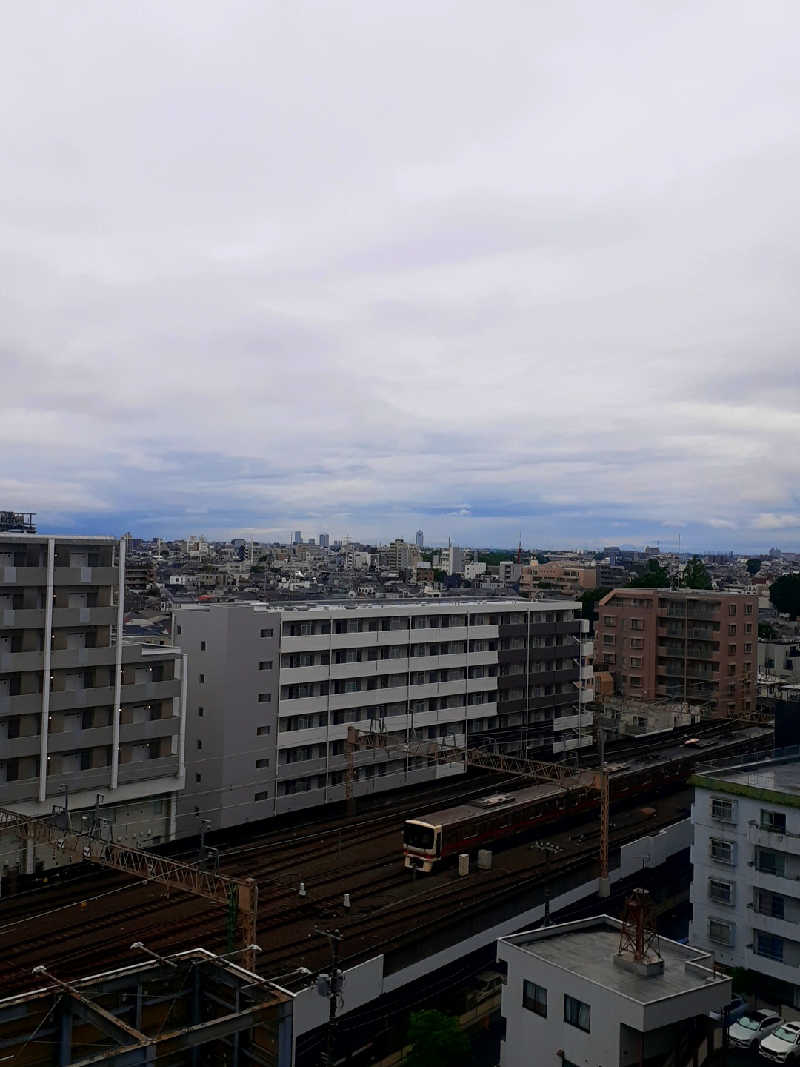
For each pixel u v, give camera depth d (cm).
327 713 7619
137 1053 2114
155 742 6406
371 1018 4194
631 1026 3025
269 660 7200
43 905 5241
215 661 6912
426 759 8475
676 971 3325
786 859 4412
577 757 9006
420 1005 4416
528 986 3403
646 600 11969
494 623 9256
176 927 4928
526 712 9456
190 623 7081
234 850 6369
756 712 11112
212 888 4028
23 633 5712
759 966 4447
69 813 5347
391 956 4500
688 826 6506
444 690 8606
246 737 7012
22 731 5666
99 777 5991
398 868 6066
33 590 5775
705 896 4691
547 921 4947
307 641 7462
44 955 4541
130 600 13200
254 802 7062
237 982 2509
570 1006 3241
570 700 9969
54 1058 2352
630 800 8069
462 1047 3678
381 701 8069
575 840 6788
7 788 5538
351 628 7950
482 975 4747
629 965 3306
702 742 9456
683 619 11731
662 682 11894
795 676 12850
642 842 6103
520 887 5600
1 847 5475
